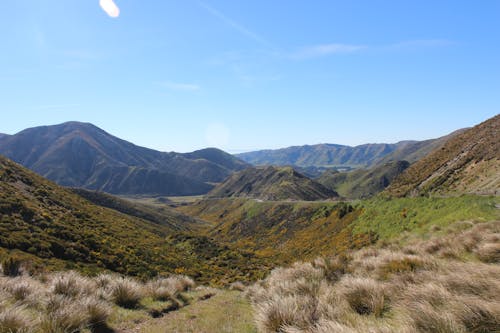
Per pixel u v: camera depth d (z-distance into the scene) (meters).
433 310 3.70
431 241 11.65
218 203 178.38
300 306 5.13
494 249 7.50
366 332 3.55
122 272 21.42
